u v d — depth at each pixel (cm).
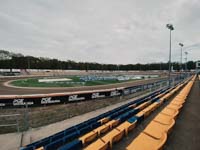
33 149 622
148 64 12425
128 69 12412
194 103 1311
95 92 1667
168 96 1481
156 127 702
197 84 3155
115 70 12225
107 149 507
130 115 920
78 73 8806
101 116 979
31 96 1329
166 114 913
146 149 519
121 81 4212
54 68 10244
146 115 911
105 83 3597
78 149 566
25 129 900
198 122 816
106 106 1438
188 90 1916
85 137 629
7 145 718
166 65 11212
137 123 784
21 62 9031
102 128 701
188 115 945
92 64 11831
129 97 1872
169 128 546
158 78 5484
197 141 604
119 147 554
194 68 11006
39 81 3847
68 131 753
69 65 10994
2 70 7531
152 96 1691
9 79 4441
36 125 966
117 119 819
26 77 5353
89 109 1329
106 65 12181
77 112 1241
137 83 3634
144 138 595
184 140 611
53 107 1352
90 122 876
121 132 612
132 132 691
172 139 618
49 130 887
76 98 1535
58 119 1074
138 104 1302
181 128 734
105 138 610
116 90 1850
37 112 1218
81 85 3097
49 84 3188
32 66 9388
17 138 788
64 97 1462
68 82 3653
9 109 1266
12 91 2259
